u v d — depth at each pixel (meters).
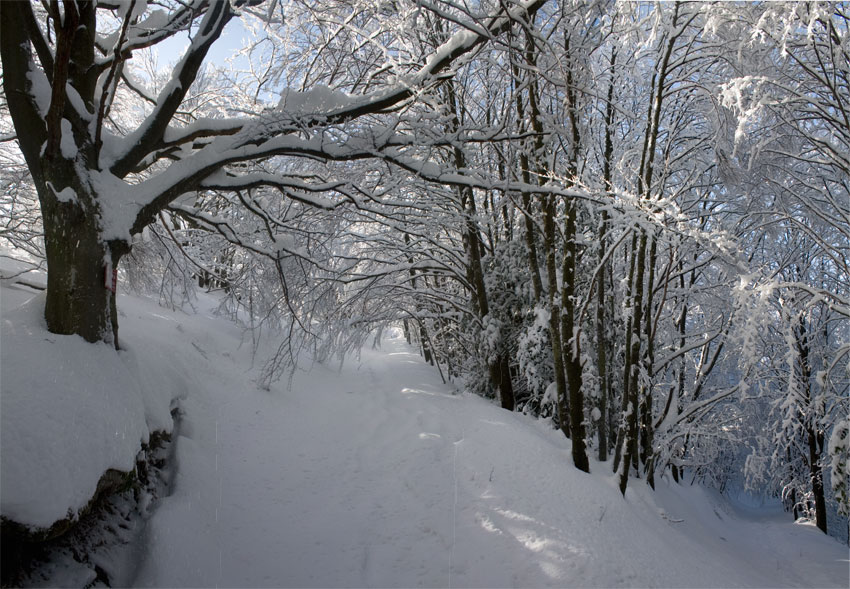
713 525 11.77
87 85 5.65
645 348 11.13
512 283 12.78
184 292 10.64
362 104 6.23
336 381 13.98
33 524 3.56
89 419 4.36
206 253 11.30
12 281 7.51
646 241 9.34
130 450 4.84
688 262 12.91
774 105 7.94
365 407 11.27
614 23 9.31
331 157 6.10
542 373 11.30
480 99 12.52
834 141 9.40
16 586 3.81
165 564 4.92
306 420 10.16
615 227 9.14
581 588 5.13
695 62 10.30
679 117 11.16
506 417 10.22
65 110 5.11
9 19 4.88
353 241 12.91
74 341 4.89
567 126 9.25
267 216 6.98
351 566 5.71
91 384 4.68
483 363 13.62
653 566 5.86
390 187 7.60
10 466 3.60
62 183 4.98
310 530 6.40
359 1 7.58
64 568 4.22
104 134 5.77
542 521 6.26
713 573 6.39
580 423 8.08
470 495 7.06
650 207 7.54
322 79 10.01
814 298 6.94
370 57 10.27
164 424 6.48
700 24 9.48
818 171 10.23
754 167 9.73
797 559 10.52
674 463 12.21
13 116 5.13
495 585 5.31
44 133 5.11
